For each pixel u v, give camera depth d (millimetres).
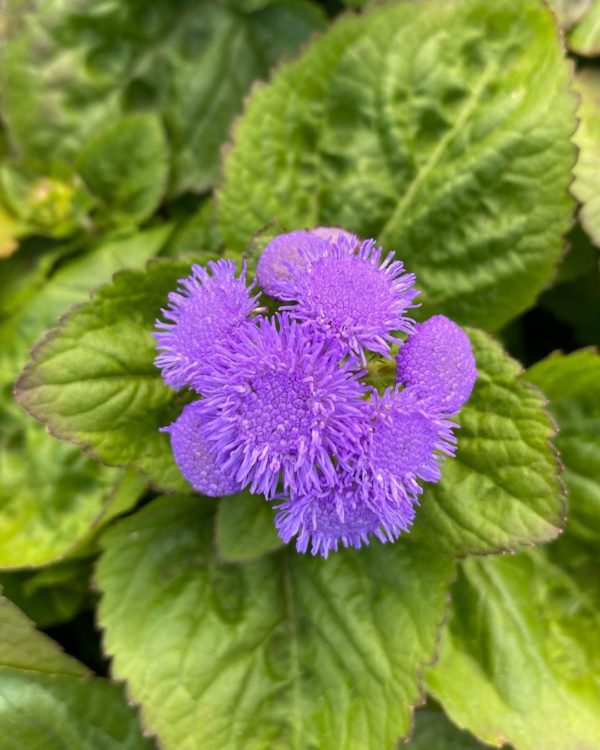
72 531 70
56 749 60
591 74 71
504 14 62
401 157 67
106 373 56
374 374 48
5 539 71
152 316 59
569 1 69
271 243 50
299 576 63
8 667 60
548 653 64
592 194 68
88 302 56
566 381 65
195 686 59
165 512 65
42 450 73
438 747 67
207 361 46
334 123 68
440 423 45
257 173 68
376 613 59
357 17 65
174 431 49
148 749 62
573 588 66
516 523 52
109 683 62
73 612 73
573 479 66
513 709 62
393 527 47
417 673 55
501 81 63
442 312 65
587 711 62
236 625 61
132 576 63
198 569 64
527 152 61
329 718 58
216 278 48
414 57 65
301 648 61
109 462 55
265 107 68
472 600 66
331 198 68
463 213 64
